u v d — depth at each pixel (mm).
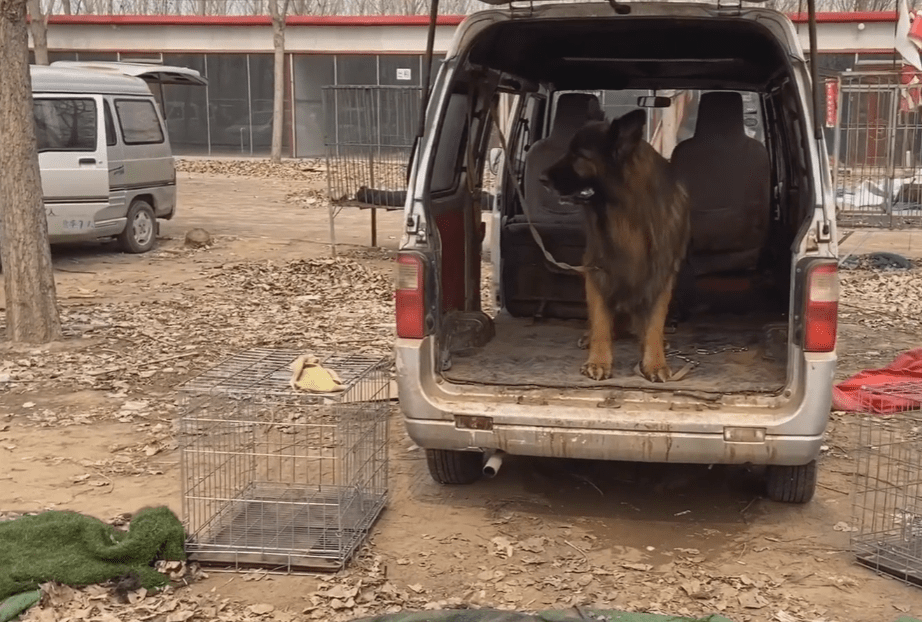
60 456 5391
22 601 3670
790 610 3672
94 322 8773
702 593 3779
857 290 10789
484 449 4266
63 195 11742
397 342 4273
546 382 4461
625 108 6277
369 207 13078
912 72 12789
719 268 5820
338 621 3604
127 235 12789
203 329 8562
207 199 19766
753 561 4102
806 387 3941
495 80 5355
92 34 28469
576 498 4805
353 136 15633
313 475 4984
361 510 4488
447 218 5059
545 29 4805
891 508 4594
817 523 4488
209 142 29094
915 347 8062
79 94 11883
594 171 4426
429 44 4285
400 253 4262
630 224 4512
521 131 6277
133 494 4824
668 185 4648
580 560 4113
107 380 6914
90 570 3854
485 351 5141
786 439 3967
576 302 5910
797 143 4723
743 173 5613
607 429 4078
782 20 4289
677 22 4477
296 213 17969
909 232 14602
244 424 4566
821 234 3973
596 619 3510
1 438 5688
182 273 11570
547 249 5898
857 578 3947
